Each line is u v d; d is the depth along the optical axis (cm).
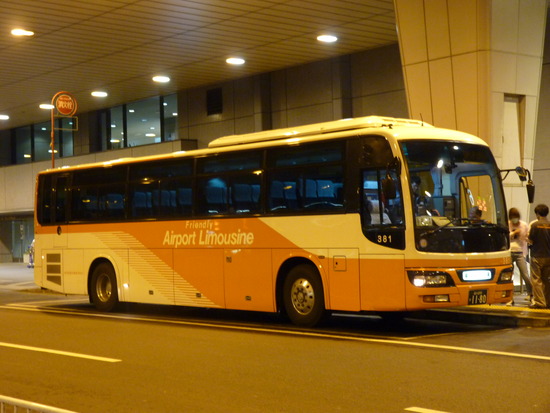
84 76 2647
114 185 1781
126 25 2011
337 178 1355
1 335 1371
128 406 812
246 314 1728
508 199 1744
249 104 2711
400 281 1266
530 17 1720
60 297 2262
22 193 3662
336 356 1089
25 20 1950
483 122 1661
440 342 1202
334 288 1348
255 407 794
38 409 505
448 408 770
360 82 2414
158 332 1393
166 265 1650
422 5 1719
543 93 2066
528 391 841
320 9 1900
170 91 2972
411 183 1274
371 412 761
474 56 1658
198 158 1602
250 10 1892
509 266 1365
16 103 3142
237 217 1512
